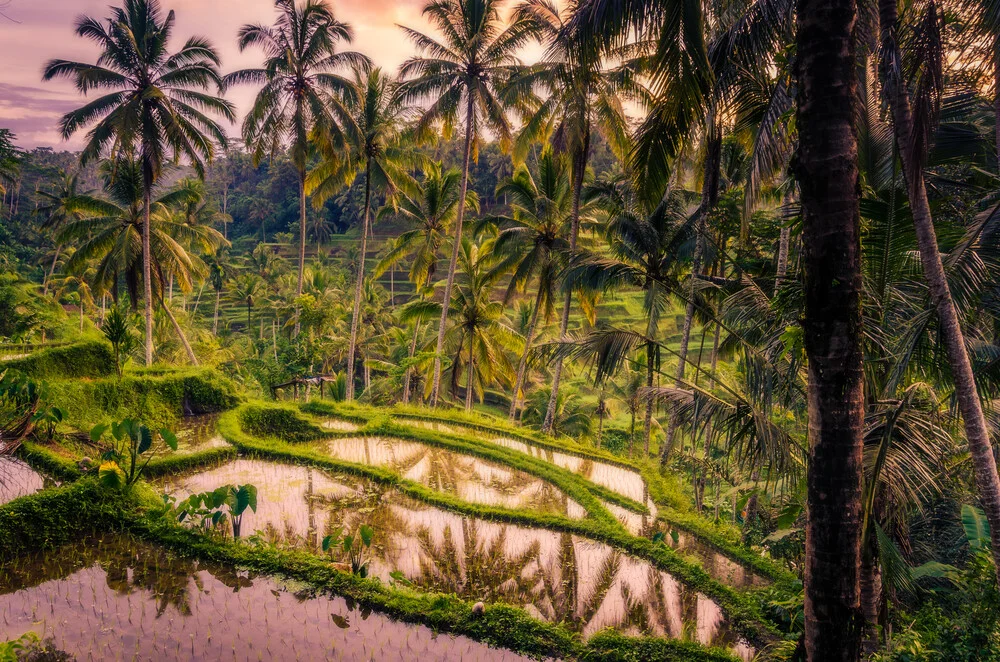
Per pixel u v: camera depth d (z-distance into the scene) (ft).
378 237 302.25
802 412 40.11
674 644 28.32
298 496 43.78
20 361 49.88
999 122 24.17
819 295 15.71
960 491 38.83
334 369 156.04
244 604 28.66
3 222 229.25
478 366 110.73
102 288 100.27
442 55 79.15
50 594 28.14
